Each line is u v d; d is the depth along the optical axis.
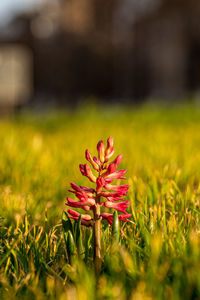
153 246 1.75
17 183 3.53
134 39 29.30
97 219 1.83
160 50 27.80
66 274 1.80
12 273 1.82
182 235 2.03
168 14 27.14
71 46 31.66
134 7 29.08
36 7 32.84
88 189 1.81
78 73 31.56
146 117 10.97
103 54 30.92
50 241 2.14
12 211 2.73
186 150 5.09
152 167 3.86
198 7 26.23
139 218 2.26
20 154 4.49
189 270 1.66
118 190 1.79
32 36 32.28
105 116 11.70
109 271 1.80
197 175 3.75
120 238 2.12
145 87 28.84
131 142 5.88
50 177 3.69
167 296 1.56
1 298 1.67
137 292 1.56
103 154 1.76
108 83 31.09
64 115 12.20
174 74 27.36
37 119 11.59
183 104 13.77
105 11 30.69
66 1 32.06
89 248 2.11
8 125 8.62
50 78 31.91
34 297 1.67
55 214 2.74
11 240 2.23
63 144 5.75
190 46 26.84
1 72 21.56
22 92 21.98
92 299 1.55
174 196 2.88
